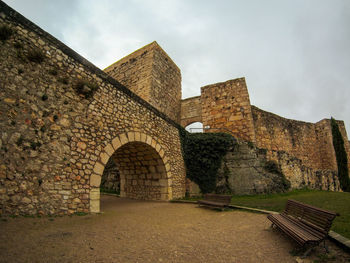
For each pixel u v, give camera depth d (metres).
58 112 5.07
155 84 13.27
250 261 2.74
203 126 13.74
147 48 13.95
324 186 13.79
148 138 8.16
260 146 12.74
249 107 12.51
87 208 5.33
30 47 4.73
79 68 5.78
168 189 9.16
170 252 3.07
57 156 4.88
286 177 11.11
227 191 10.13
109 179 13.42
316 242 2.73
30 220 3.99
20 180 4.15
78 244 3.22
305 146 16.62
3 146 3.99
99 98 6.22
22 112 4.39
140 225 4.70
